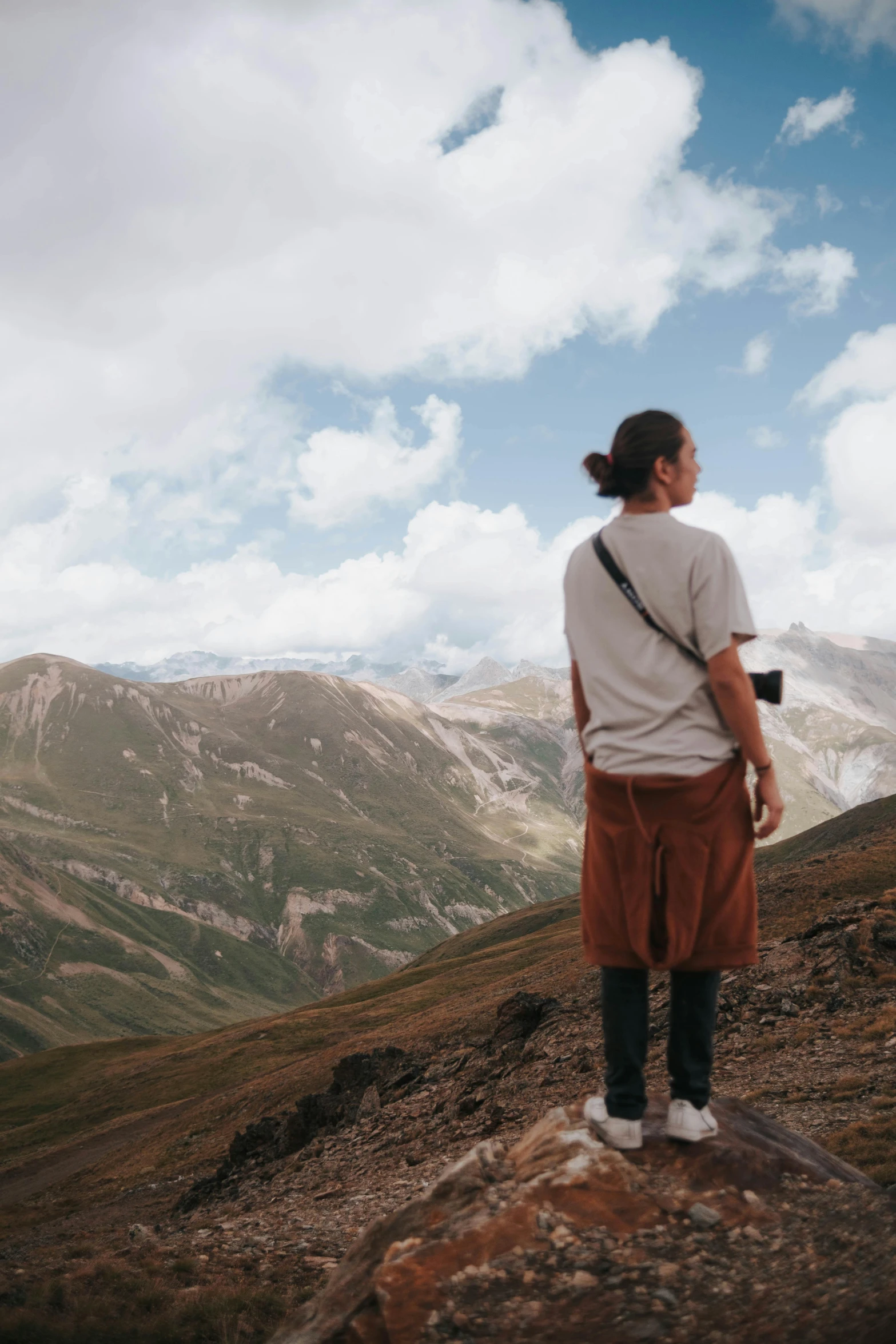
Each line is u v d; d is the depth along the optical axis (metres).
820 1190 3.05
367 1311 2.70
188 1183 41.53
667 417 3.07
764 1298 2.43
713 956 2.88
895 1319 2.08
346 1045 65.12
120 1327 8.59
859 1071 14.58
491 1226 2.88
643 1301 2.52
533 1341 2.42
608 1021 3.14
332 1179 20.45
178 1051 107.19
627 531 2.98
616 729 2.96
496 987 67.06
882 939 21.20
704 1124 3.16
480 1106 21.50
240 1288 10.05
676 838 2.84
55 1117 87.69
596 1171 3.05
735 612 2.80
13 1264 12.87
